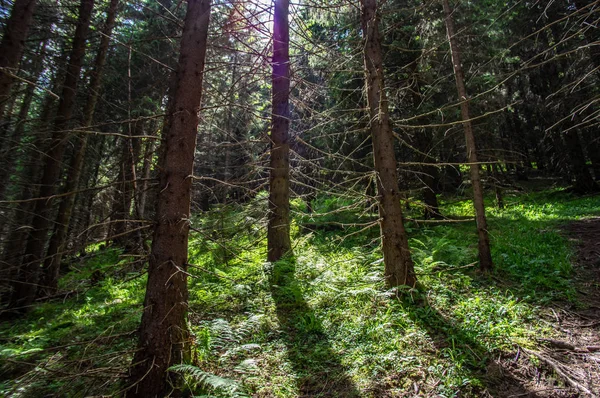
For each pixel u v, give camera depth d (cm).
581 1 1234
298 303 562
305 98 798
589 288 575
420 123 1102
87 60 1072
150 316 359
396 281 554
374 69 602
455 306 522
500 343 417
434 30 960
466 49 945
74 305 776
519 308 505
